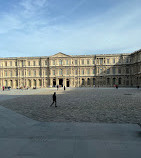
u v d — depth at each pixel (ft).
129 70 298.35
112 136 26.68
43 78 321.11
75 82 315.17
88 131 29.50
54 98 59.52
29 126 33.24
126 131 29.43
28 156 19.53
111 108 54.85
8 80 333.62
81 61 316.19
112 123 35.37
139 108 54.65
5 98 95.20
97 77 308.19
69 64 314.55
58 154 20.03
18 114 45.96
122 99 81.61
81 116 42.80
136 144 23.16
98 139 25.27
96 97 93.61
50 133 28.45
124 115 43.68
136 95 105.19
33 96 108.68
